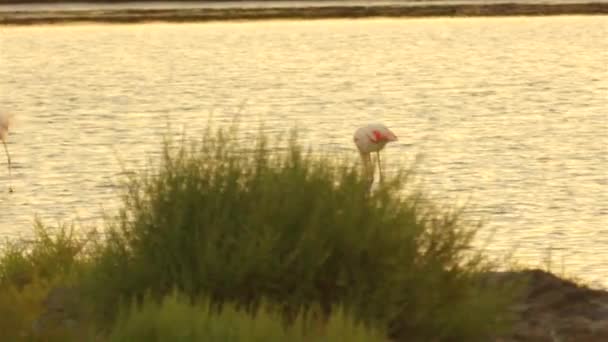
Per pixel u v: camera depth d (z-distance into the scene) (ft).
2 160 120.26
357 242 40.27
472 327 41.32
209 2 385.09
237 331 36.37
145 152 124.47
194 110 165.89
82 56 268.00
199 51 277.64
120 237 42.09
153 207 41.68
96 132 142.41
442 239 41.68
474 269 42.34
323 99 179.52
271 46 288.30
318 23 346.95
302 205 40.81
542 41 290.76
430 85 200.64
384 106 169.68
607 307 47.52
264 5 377.71
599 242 78.43
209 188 41.47
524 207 92.68
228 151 43.09
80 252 52.49
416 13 357.00
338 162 43.96
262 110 165.07
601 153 123.95
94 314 41.65
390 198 41.57
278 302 39.99
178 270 40.68
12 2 375.45
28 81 215.10
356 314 39.86
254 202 41.06
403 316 40.65
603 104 172.24
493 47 279.49
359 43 292.20
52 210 92.58
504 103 173.58
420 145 128.67
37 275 49.78
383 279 40.34
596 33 307.78
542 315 46.60
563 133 139.74
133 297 39.11
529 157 120.57
